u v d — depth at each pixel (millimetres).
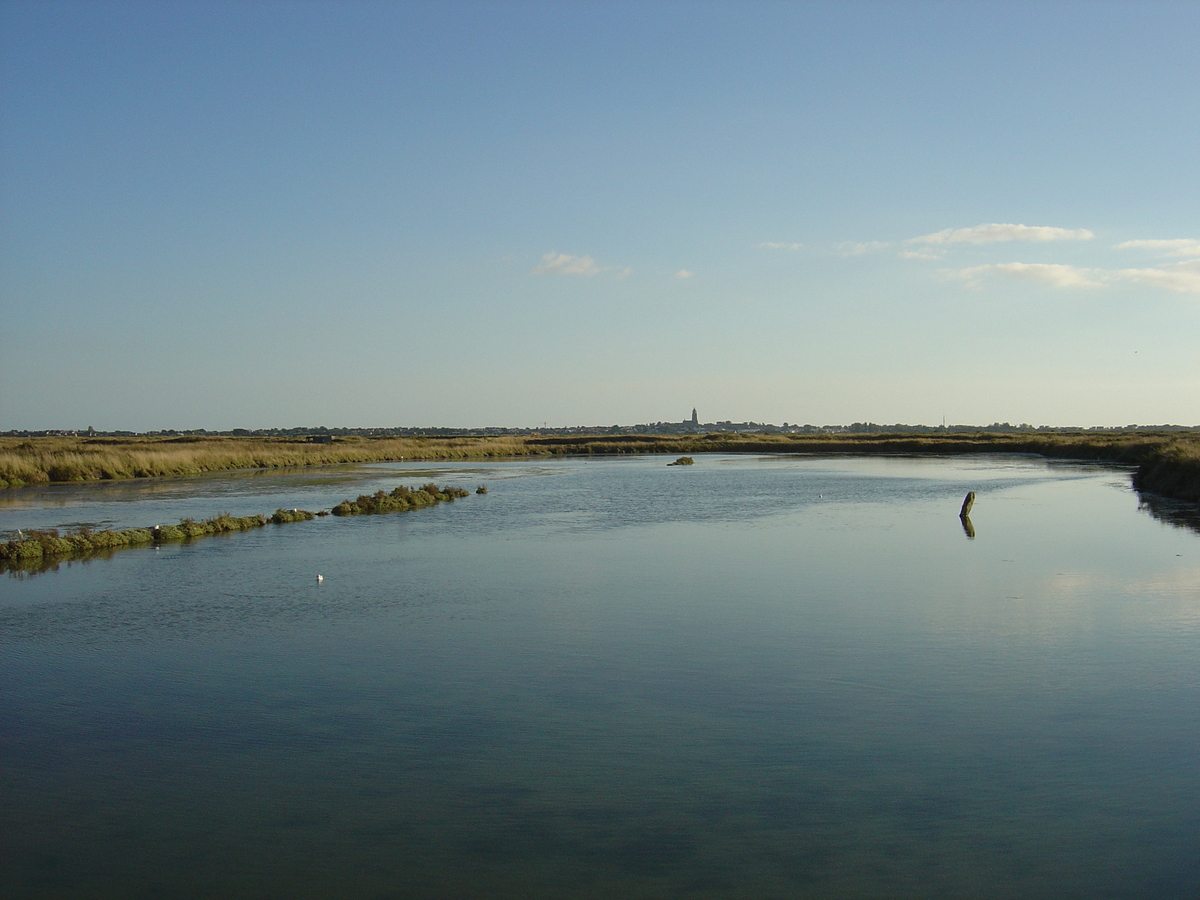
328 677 15289
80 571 25250
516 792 10828
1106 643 16969
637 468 80938
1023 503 43156
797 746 12086
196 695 14445
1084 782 10867
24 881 8969
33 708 13906
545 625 18797
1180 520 35250
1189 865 9016
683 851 9430
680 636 17797
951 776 11094
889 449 122812
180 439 149000
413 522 36875
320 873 9086
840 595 21516
